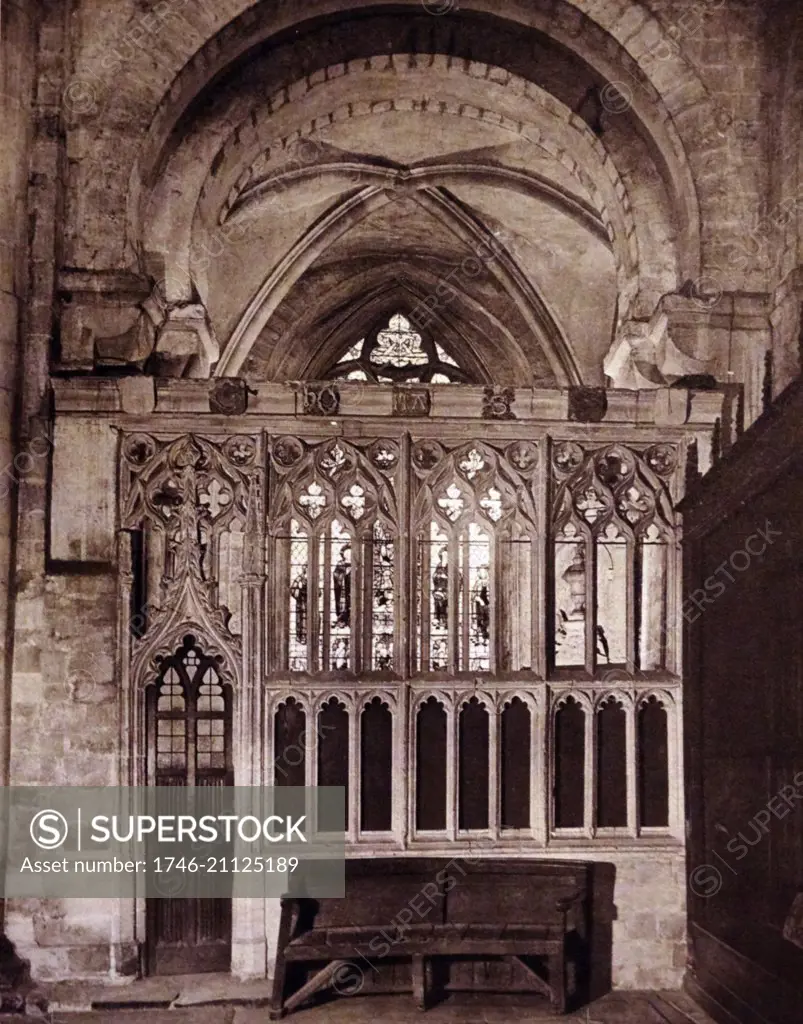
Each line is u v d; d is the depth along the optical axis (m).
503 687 12.96
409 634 12.95
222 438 13.07
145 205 14.21
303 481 13.07
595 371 22.92
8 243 12.93
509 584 17.30
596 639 13.20
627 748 13.04
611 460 13.41
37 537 12.84
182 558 12.91
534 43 15.30
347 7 14.80
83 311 13.44
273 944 12.49
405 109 16.36
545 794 12.84
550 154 17.39
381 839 12.71
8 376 12.80
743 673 11.38
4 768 12.38
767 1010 10.43
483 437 13.23
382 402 13.07
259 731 12.72
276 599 13.32
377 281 25.44
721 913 11.71
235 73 14.93
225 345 21.94
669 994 12.46
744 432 12.73
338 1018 11.53
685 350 13.89
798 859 10.00
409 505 13.09
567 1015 11.73
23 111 13.27
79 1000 12.01
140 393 12.80
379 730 12.96
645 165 15.10
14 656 12.66
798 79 13.73
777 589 10.61
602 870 12.76
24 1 13.32
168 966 12.72
